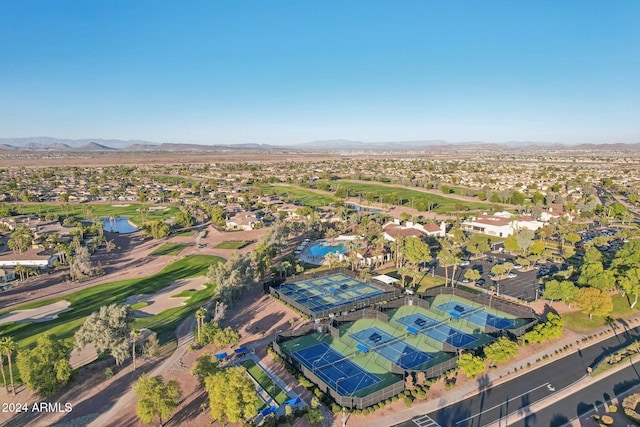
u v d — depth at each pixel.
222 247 172.00
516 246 151.25
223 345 81.19
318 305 108.56
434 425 61.50
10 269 138.25
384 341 89.75
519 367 77.31
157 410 58.03
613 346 85.69
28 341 87.88
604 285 102.88
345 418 62.72
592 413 64.44
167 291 120.69
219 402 59.47
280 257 155.88
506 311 104.06
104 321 76.06
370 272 137.12
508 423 62.00
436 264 144.75
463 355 73.25
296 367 76.31
